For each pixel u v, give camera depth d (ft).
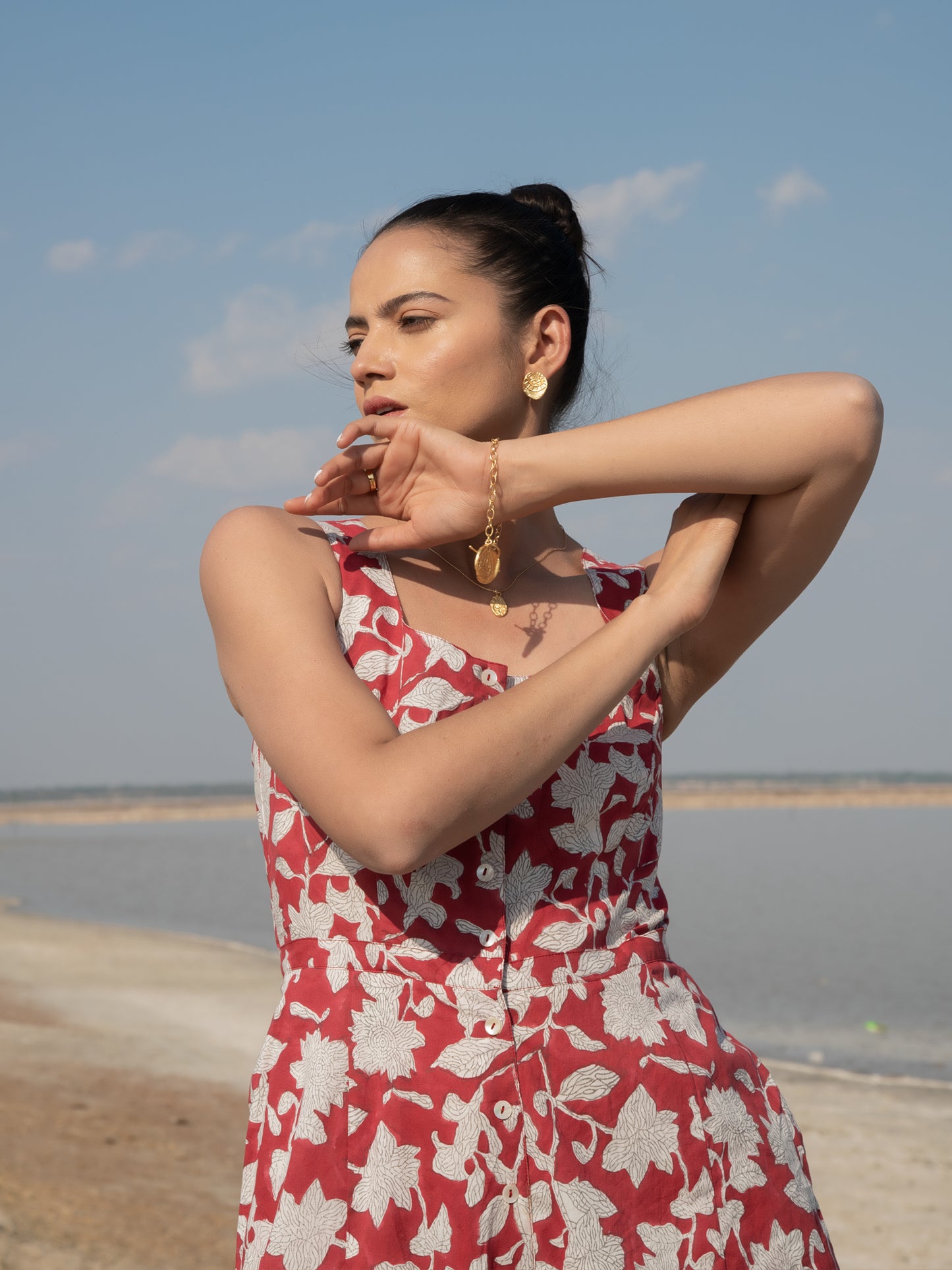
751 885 109.91
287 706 4.36
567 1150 4.38
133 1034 40.01
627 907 4.86
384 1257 4.15
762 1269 4.66
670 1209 4.50
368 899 4.49
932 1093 33.42
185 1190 22.21
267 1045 4.58
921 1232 22.21
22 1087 30.55
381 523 5.26
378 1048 4.34
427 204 5.40
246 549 4.70
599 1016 4.58
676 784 558.15
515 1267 4.27
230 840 218.79
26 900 102.68
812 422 5.00
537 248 5.42
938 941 68.80
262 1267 4.19
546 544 5.57
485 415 5.26
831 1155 27.07
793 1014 47.06
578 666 4.46
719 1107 4.75
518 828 4.66
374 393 5.21
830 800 393.29
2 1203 19.74
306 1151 4.24
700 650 5.76
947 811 325.62
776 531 5.32
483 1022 4.41
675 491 4.99
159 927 80.12
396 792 4.07
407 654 4.74
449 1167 4.26
